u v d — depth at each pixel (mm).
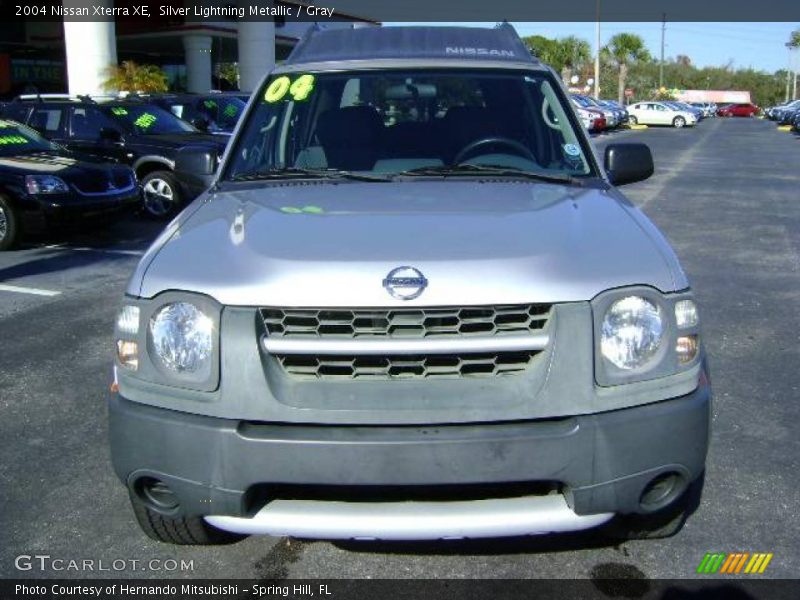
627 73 69812
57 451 4129
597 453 2512
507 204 3119
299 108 4027
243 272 2602
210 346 2541
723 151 25297
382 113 3992
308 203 3188
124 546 3266
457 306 2490
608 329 2549
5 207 9172
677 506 3018
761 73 110688
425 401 2510
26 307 6855
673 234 10234
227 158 3887
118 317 2725
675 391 2611
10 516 3494
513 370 2555
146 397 2631
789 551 3180
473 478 2498
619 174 3971
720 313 6566
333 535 2584
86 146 11906
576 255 2652
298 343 2506
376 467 2486
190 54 26250
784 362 5363
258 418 2520
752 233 10289
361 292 2496
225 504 2564
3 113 12492
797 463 3916
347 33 4590
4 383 5078
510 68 4137
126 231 10742
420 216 2938
